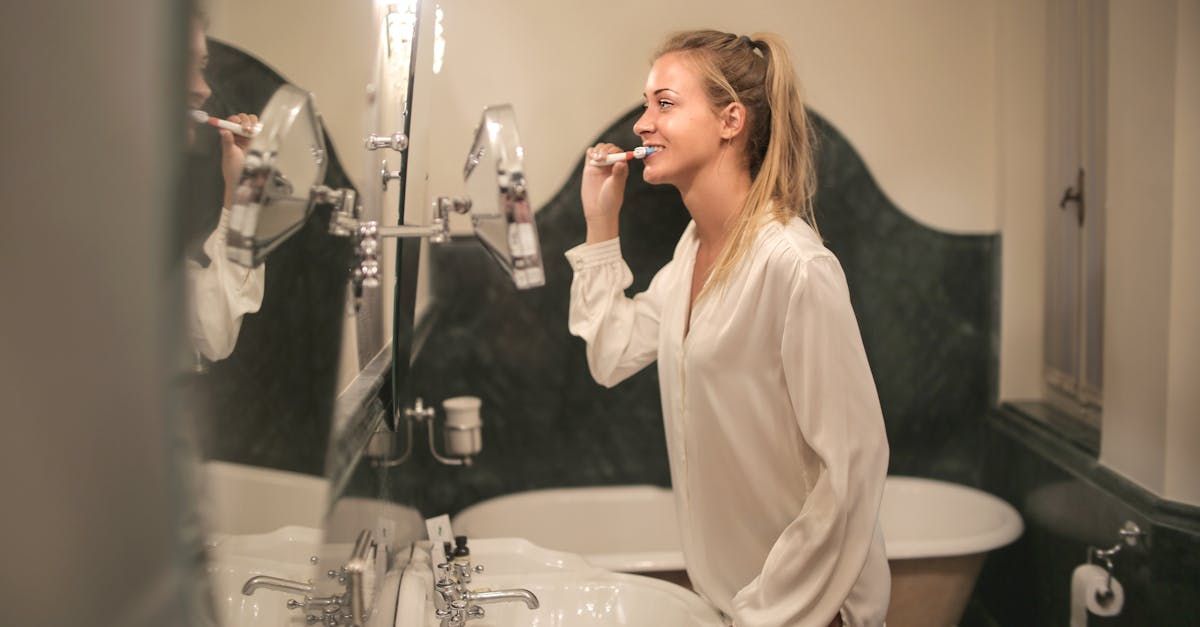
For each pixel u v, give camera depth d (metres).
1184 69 2.10
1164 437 2.19
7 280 0.46
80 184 0.46
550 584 1.65
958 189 3.29
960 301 3.32
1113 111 2.39
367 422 1.12
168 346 0.47
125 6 0.45
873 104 3.24
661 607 1.57
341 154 0.91
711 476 1.60
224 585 0.54
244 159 0.57
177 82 0.46
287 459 0.71
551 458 3.28
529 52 3.15
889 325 3.31
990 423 3.29
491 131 0.98
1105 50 2.74
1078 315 2.97
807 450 1.53
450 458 3.25
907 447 3.36
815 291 1.40
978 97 3.26
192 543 0.48
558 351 3.25
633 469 3.29
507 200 0.97
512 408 3.26
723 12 3.18
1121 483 2.33
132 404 0.46
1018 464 3.02
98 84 0.45
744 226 1.54
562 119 3.17
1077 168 2.96
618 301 1.87
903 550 2.61
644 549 3.15
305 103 0.66
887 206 3.27
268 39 0.63
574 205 3.19
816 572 1.40
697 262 1.70
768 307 1.46
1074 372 3.00
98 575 0.47
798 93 1.62
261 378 0.64
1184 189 2.13
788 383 1.44
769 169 1.57
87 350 0.46
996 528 2.90
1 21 0.45
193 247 0.48
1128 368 2.36
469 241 3.21
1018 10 3.18
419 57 1.27
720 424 1.55
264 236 0.62
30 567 0.47
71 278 0.46
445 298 3.22
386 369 1.31
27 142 0.46
